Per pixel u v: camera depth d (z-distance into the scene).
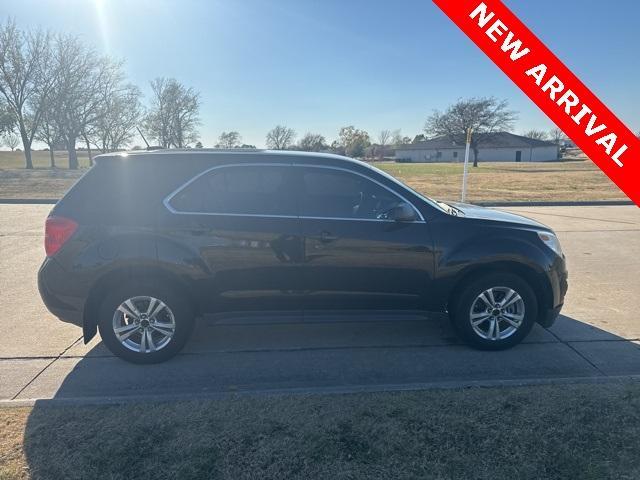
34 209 13.15
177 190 3.66
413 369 3.64
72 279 3.58
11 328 4.48
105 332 3.68
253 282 3.71
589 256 7.33
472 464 2.47
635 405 3.00
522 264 3.81
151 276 3.66
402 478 2.37
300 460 2.51
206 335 4.36
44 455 2.54
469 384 3.29
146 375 3.57
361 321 3.86
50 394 3.28
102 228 3.57
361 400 3.10
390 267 3.76
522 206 14.23
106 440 2.68
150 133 53.06
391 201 3.80
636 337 4.21
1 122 42.78
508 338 3.91
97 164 3.71
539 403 3.03
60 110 42.53
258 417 2.91
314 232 3.68
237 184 3.73
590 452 2.55
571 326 4.47
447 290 3.84
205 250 3.62
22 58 41.41
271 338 4.28
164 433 2.74
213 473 2.41
